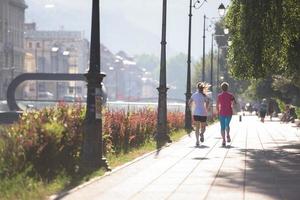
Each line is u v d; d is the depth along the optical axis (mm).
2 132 18875
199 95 35000
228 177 19875
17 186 16234
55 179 18484
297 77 38844
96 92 21656
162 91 38031
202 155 27922
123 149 29906
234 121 88438
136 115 36219
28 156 18125
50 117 21766
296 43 34250
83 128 22000
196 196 16016
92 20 21828
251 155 27828
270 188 17359
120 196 16109
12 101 92562
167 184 18328
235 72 34406
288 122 80125
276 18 31844
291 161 25000
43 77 92500
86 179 19094
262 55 32656
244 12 32344
